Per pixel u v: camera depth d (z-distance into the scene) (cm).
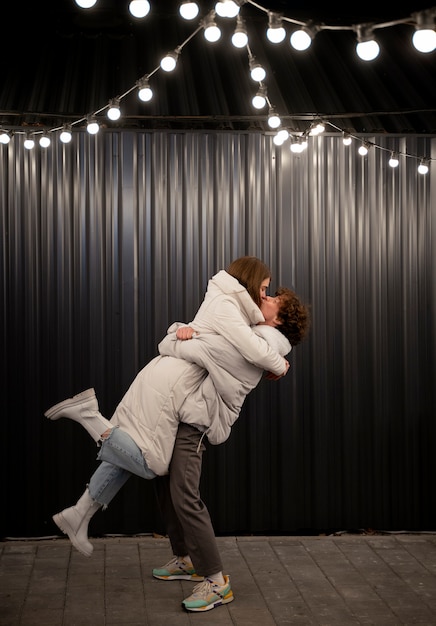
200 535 343
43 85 460
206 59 504
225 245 440
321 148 442
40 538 434
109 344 436
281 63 506
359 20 582
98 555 406
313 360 443
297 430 445
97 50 511
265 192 440
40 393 432
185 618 329
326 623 324
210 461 441
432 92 473
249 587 364
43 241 431
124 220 434
